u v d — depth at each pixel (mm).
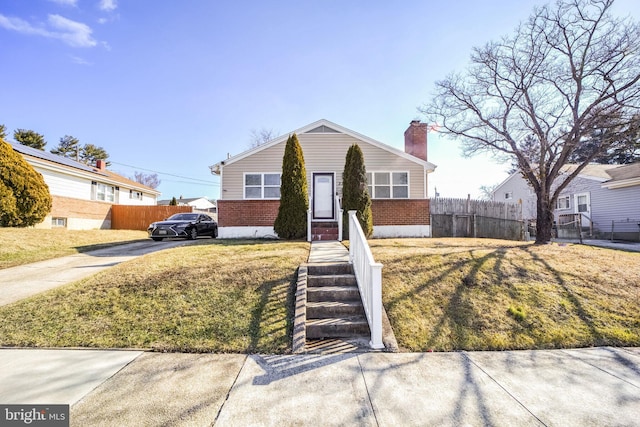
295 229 10852
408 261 6574
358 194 10859
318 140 12805
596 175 19047
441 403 2773
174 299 5098
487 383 3131
